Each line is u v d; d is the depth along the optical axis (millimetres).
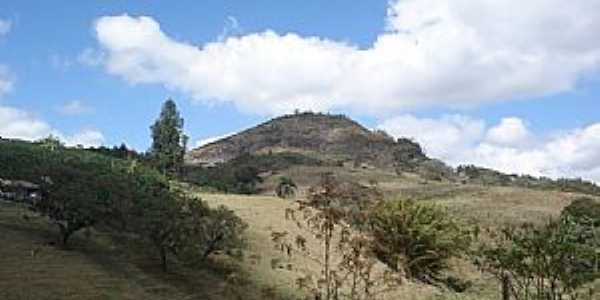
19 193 37219
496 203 82312
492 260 21656
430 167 166750
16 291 24609
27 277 26188
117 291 26859
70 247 31125
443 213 42562
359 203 18234
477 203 82125
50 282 26125
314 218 17719
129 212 31250
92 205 30906
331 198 17562
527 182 135500
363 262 19016
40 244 30500
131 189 32594
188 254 32656
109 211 31188
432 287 38094
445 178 141500
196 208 33375
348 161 166750
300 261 34719
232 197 48531
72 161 39438
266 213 43688
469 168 165500
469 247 38938
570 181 124750
